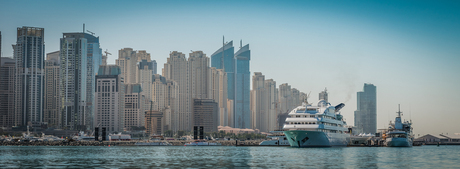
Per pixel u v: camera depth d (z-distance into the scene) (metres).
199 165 160.25
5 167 159.00
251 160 179.62
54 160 191.50
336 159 178.00
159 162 175.50
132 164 166.50
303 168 145.50
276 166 152.38
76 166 160.38
